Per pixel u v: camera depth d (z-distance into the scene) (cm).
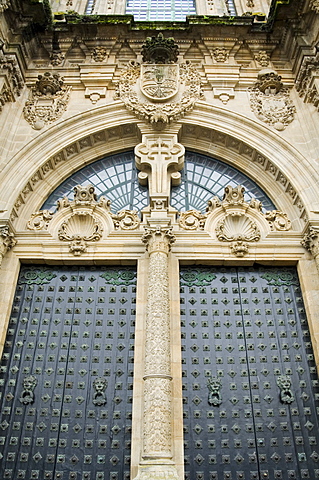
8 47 1156
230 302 962
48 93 1212
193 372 870
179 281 973
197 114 1179
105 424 816
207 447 793
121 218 1048
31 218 1041
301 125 1147
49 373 870
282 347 905
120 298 965
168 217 971
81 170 1185
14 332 911
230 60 1287
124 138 1209
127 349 897
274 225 1034
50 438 801
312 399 844
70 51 1308
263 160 1123
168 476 644
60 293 971
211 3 1567
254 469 773
